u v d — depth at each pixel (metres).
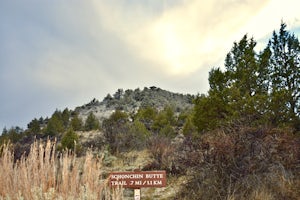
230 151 5.75
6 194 3.06
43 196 3.09
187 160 6.21
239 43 13.23
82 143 15.71
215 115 10.62
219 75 11.98
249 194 5.34
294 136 6.76
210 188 5.67
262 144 5.87
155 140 12.80
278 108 9.12
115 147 13.12
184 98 90.19
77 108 85.44
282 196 5.21
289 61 11.66
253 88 11.16
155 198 6.27
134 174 5.23
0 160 3.66
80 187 3.21
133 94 89.62
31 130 32.84
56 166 3.66
